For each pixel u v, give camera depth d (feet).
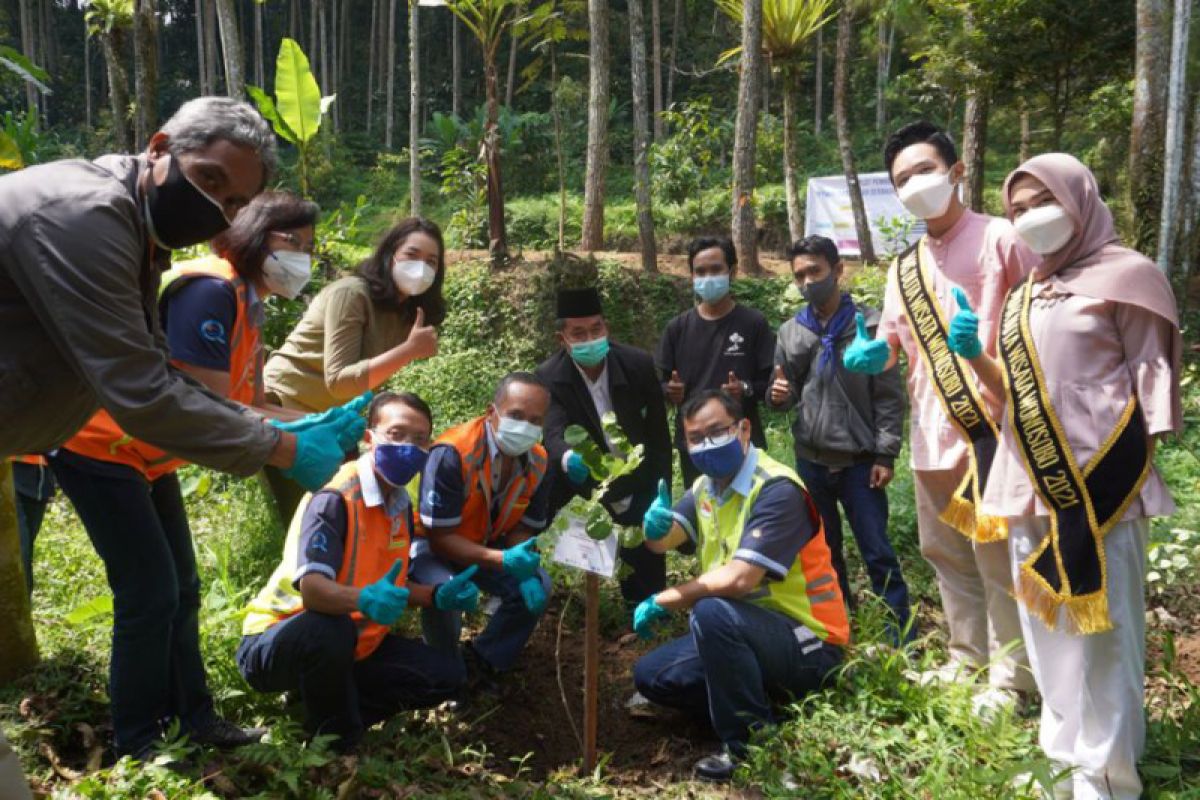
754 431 16.37
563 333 15.19
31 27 116.78
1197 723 11.08
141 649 10.01
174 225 7.59
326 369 13.37
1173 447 24.56
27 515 13.34
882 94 87.20
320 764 9.90
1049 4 39.37
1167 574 15.40
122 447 9.54
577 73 112.27
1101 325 9.79
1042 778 9.26
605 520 10.99
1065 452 9.76
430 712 12.85
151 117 35.19
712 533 12.41
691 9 99.35
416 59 47.50
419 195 48.24
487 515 13.37
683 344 16.71
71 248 6.87
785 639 11.67
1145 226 34.88
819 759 10.68
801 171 84.53
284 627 11.07
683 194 57.11
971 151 45.06
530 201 71.31
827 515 15.28
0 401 7.11
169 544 10.68
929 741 10.94
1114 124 48.39
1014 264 11.66
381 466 11.43
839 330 14.83
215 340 9.95
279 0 140.05
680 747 12.28
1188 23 31.12
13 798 6.93
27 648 11.81
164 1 146.61
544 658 14.62
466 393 29.48
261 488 16.72
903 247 41.37
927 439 12.63
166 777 9.34
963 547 12.87
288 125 31.07
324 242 29.35
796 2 46.80
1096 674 9.85
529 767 11.86
